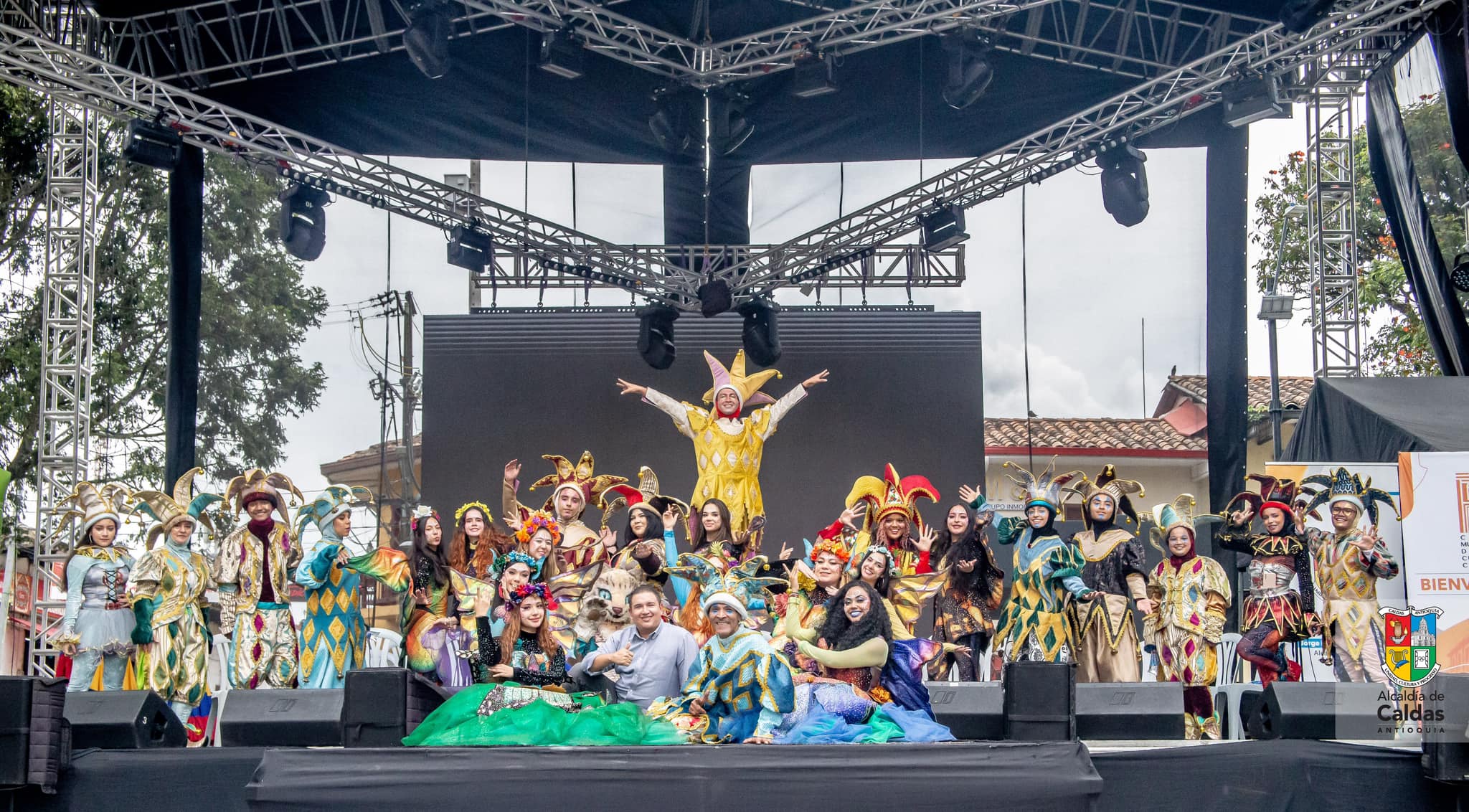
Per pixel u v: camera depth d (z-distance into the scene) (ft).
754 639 21.42
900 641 22.89
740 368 39.91
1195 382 42.39
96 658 27.58
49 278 38.78
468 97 40.88
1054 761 19.48
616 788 19.27
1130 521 30.17
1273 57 34.50
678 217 43.09
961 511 29.60
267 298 52.70
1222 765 20.75
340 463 43.60
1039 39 38.40
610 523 42.37
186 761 20.66
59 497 38.04
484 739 20.79
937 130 42.47
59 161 39.32
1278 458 44.70
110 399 57.57
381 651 32.04
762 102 41.29
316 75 38.91
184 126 36.42
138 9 35.76
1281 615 27.86
